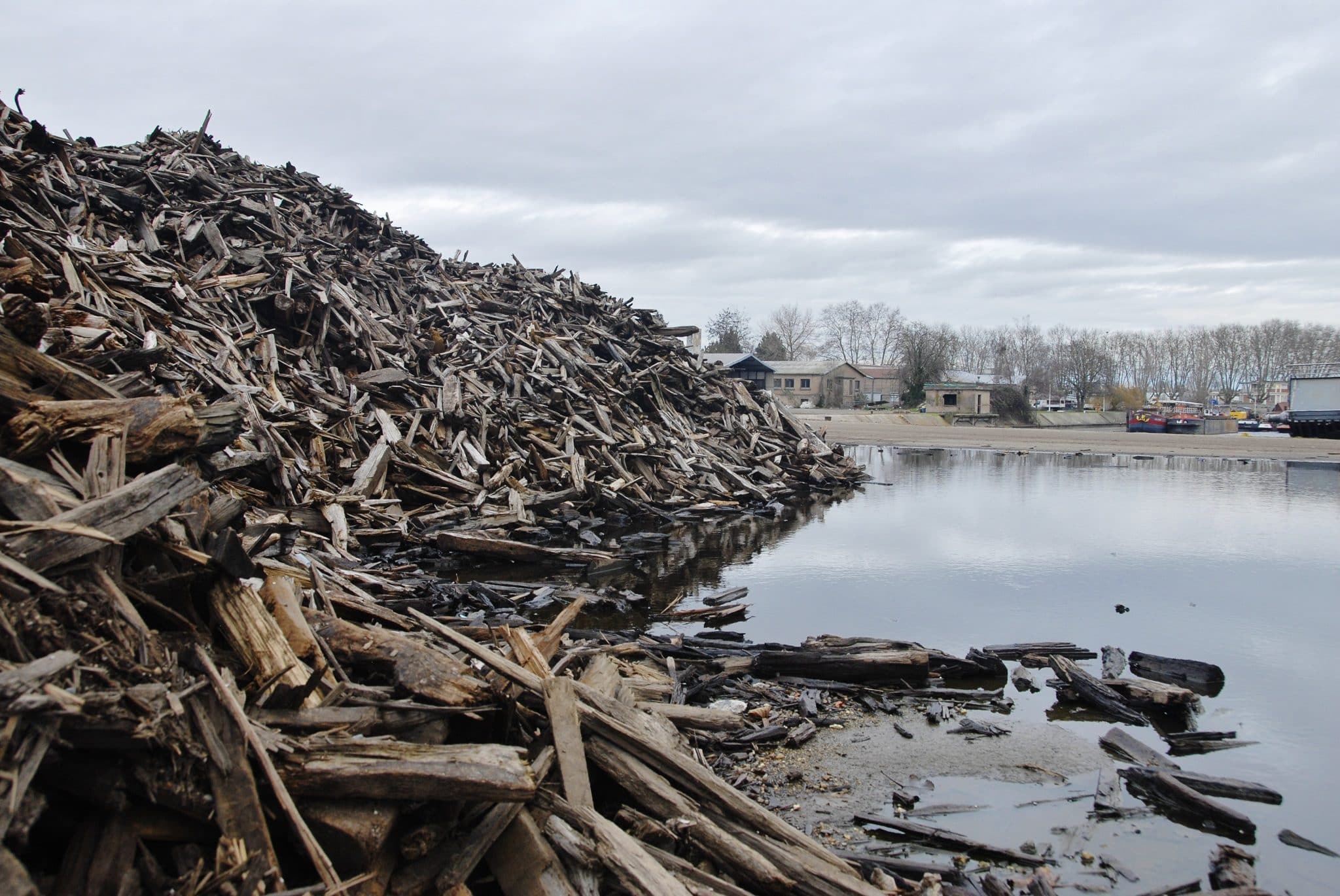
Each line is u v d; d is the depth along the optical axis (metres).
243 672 4.37
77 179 16.33
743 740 6.95
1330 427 50.53
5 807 2.76
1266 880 5.19
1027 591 12.30
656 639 9.23
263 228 19.53
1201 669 8.69
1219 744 7.21
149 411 4.84
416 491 14.74
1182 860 5.40
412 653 4.93
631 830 4.51
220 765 3.48
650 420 23.34
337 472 13.95
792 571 13.52
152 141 21.62
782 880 4.19
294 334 17.23
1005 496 23.27
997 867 5.30
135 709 3.29
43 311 5.38
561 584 11.94
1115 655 9.14
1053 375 118.12
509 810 4.00
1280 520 19.11
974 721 7.59
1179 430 70.62
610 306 28.88
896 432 53.38
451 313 22.75
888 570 13.68
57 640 3.39
